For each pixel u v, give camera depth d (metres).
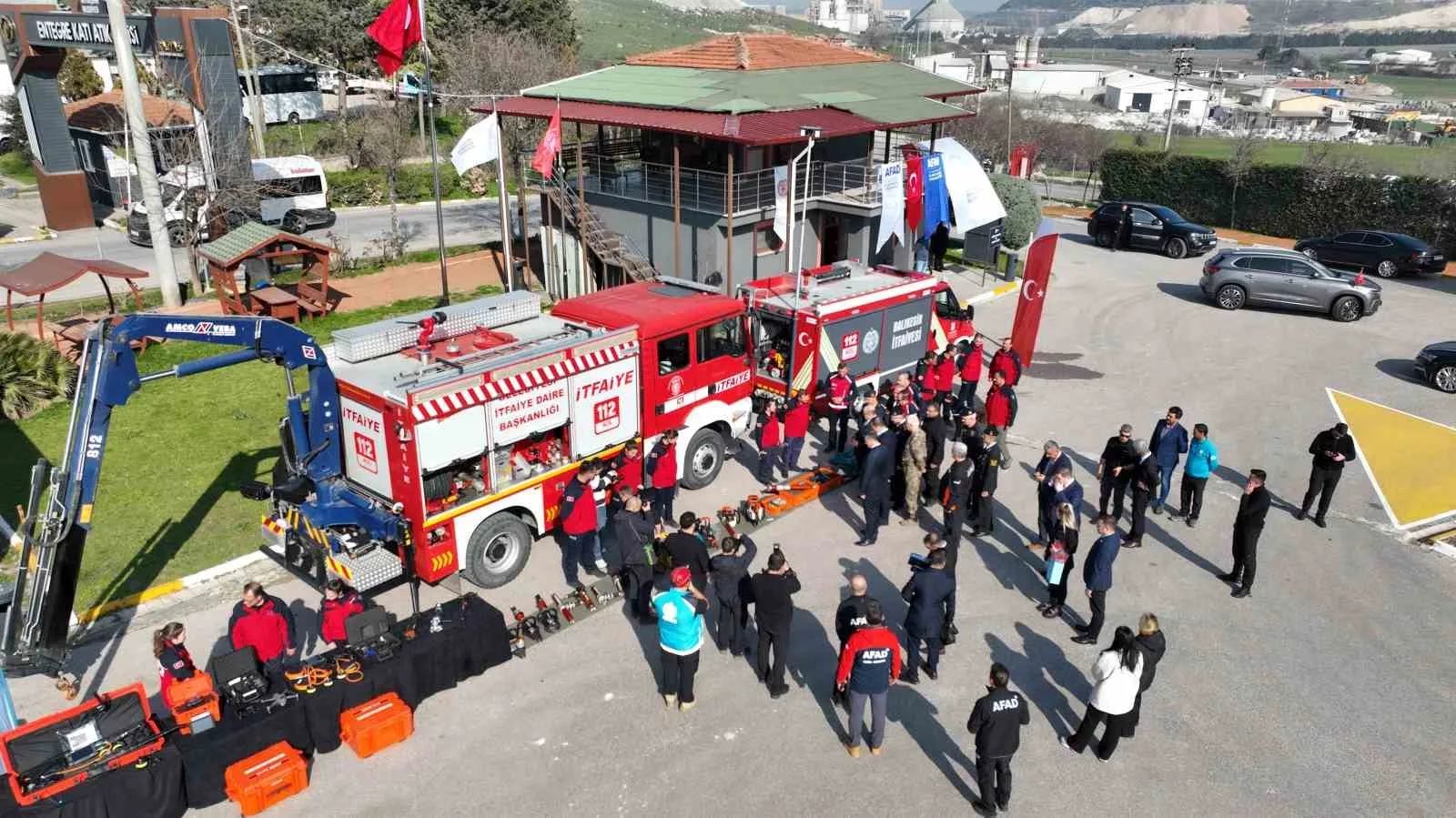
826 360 14.90
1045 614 10.76
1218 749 8.70
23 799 6.99
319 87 51.00
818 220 25.05
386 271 24.77
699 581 9.98
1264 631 10.62
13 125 40.22
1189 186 38.50
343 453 10.91
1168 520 13.24
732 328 13.70
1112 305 25.09
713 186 22.44
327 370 10.40
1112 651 8.27
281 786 7.79
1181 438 13.04
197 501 12.91
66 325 19.31
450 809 7.80
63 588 9.08
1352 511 13.66
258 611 8.50
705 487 13.93
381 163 39.84
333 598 8.99
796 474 14.35
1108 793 8.12
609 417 12.00
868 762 8.44
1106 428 16.64
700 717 9.00
